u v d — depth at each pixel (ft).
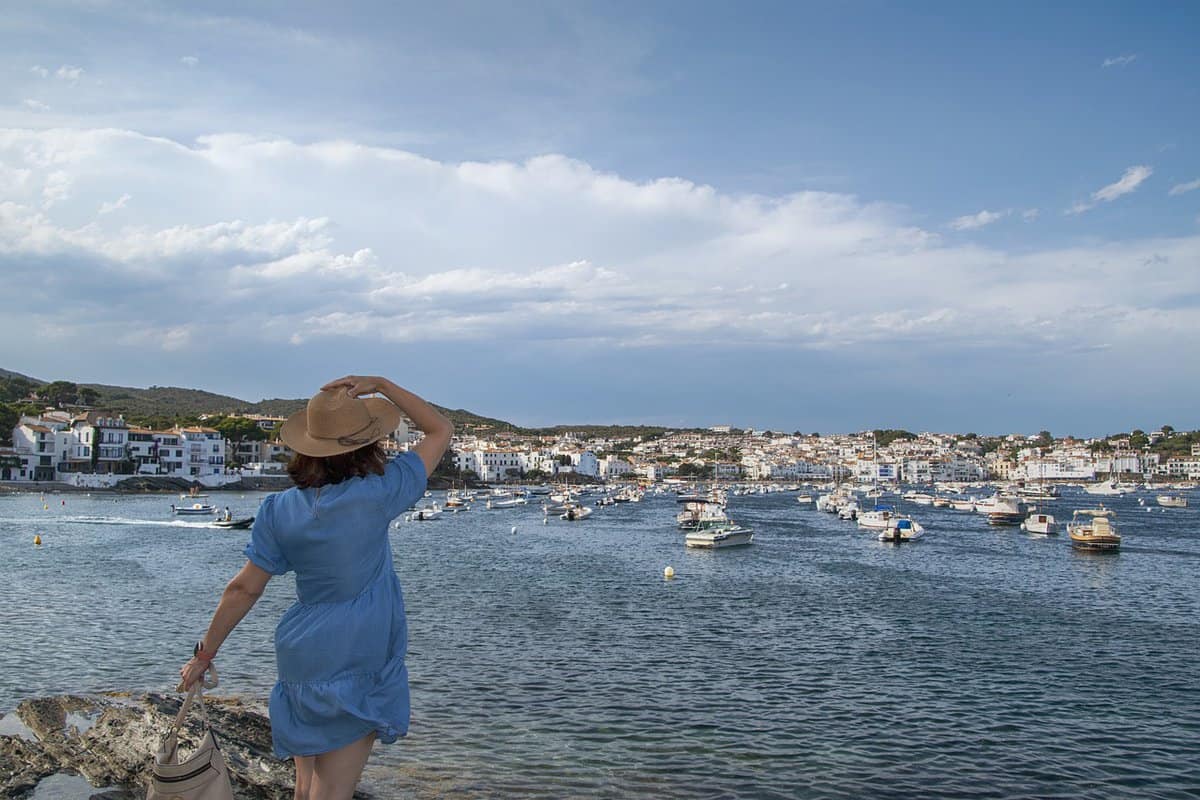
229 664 90.02
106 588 152.15
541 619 127.24
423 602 143.33
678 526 367.86
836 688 88.17
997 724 76.59
